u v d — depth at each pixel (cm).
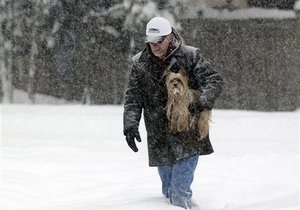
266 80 3741
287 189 852
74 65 3931
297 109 3703
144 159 1159
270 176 968
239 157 1094
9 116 1948
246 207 727
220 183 896
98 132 1622
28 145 1354
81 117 1889
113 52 3869
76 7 3797
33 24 3838
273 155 1100
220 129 1639
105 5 3797
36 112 2081
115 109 2222
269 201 753
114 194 875
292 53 3703
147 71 753
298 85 3700
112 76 3900
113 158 1182
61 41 3844
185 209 750
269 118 1841
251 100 3772
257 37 3741
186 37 3797
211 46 3806
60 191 909
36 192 897
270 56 3728
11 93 3994
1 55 3962
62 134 1570
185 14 3762
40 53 3950
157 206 750
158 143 766
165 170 782
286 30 3700
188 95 739
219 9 3794
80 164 1109
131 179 988
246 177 970
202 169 1026
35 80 4038
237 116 1919
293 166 1023
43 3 3741
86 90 3947
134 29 3481
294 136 1501
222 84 741
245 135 1530
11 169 1047
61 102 4006
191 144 747
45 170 1055
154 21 729
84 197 870
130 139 755
